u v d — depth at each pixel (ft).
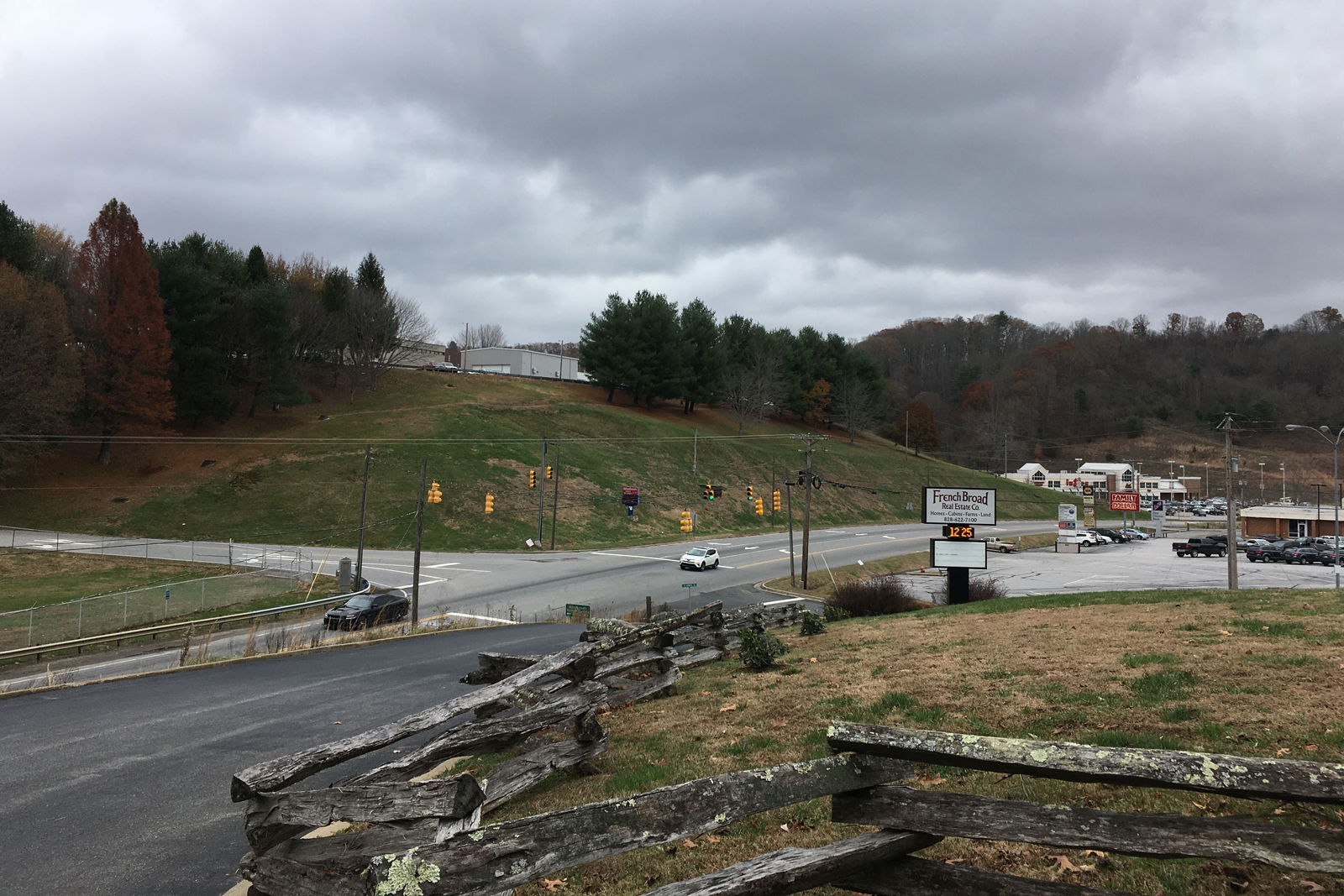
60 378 220.02
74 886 21.22
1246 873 13.39
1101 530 310.04
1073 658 33.12
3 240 244.01
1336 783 9.48
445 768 29.81
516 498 243.60
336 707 46.73
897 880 11.16
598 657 34.22
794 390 423.64
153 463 237.66
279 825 14.83
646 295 379.76
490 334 570.87
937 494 108.99
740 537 254.88
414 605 115.14
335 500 226.17
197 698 51.90
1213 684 26.30
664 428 353.51
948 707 27.25
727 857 17.03
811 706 29.96
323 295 342.03
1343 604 43.78
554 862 10.46
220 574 157.17
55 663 89.66
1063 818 10.41
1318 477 561.02
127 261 238.27
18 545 177.88
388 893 9.90
